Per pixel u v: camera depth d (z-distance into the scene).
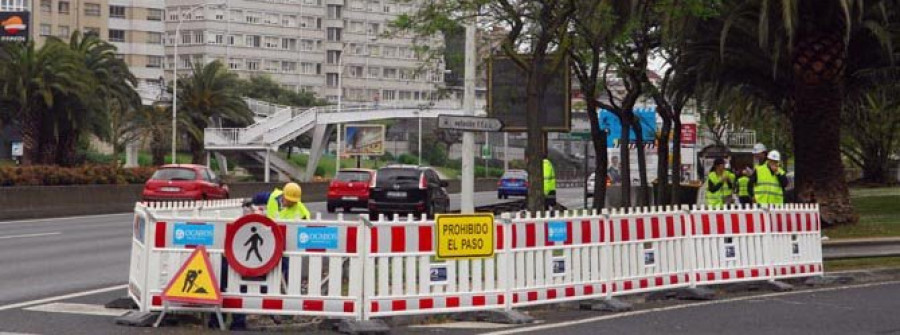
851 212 24.97
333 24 118.88
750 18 25.03
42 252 22.39
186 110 67.06
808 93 24.75
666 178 33.97
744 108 41.09
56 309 13.75
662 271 15.52
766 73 29.12
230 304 12.41
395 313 12.59
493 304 13.26
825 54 24.47
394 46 121.56
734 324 12.88
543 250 13.93
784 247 17.31
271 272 12.40
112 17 113.38
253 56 115.00
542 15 19.23
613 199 45.03
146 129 65.81
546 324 12.99
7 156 64.69
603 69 32.12
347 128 74.31
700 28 27.00
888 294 16.05
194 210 15.73
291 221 12.41
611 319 13.41
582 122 46.59
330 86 119.56
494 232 13.25
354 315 12.36
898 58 27.53
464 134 18.11
